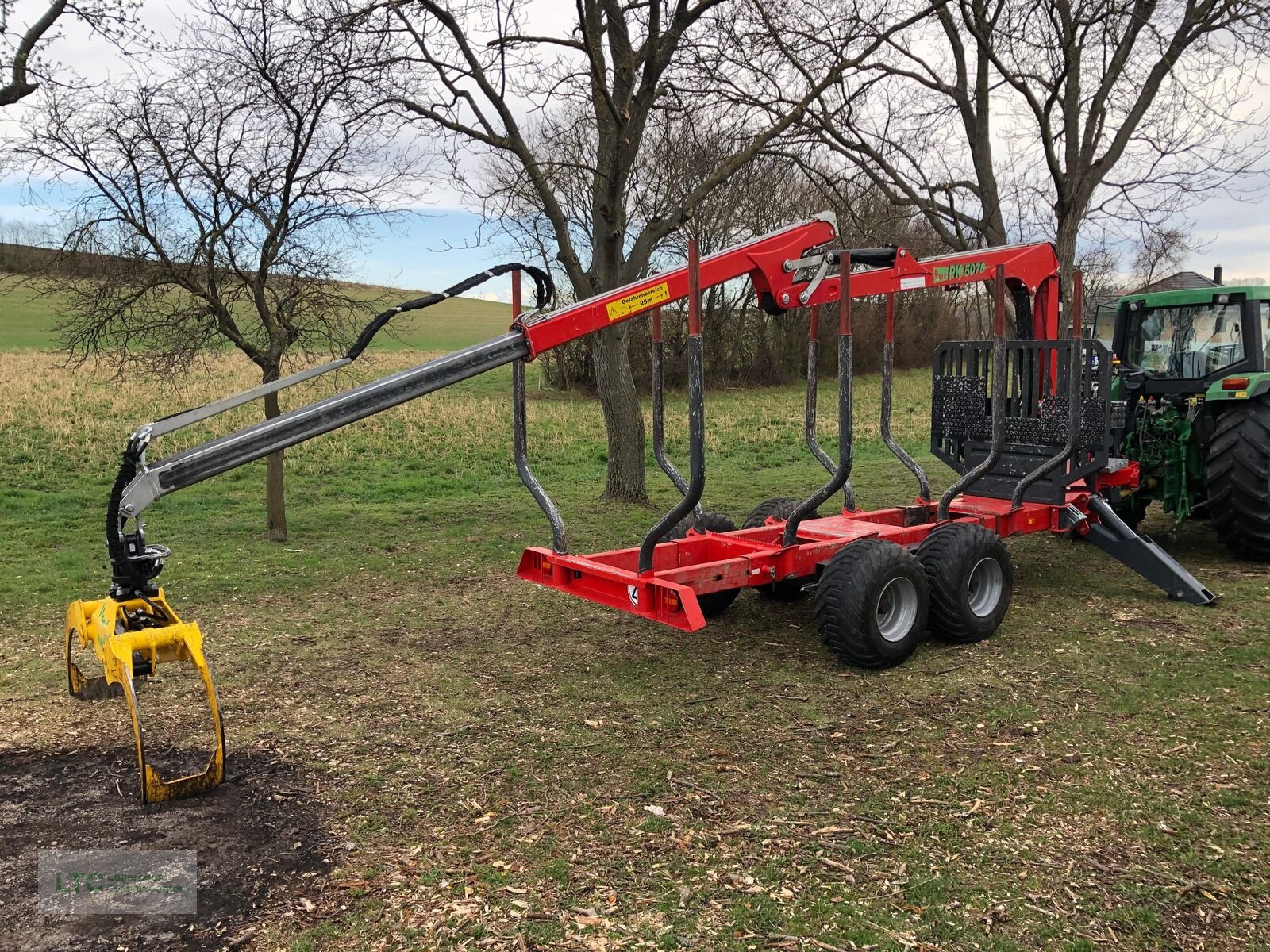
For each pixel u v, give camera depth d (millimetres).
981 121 10266
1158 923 2791
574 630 5984
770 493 11828
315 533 9258
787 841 3268
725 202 20484
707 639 5766
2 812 3543
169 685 4934
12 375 21094
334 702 4699
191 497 11523
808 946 2676
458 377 4480
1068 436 6113
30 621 6125
